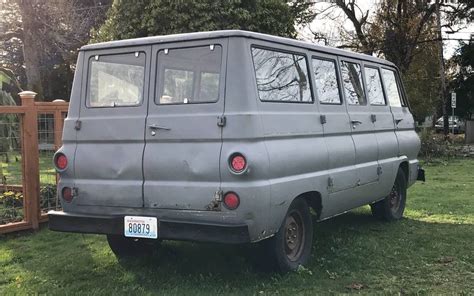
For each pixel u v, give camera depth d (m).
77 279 5.42
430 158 20.23
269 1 14.88
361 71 7.06
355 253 6.27
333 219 8.23
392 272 5.61
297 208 5.47
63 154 5.43
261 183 4.66
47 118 8.27
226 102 4.75
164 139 4.95
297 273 5.34
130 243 6.06
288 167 5.03
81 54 5.57
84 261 6.03
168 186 4.89
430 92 31.08
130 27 14.23
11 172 9.20
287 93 5.32
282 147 5.00
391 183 7.61
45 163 8.25
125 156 5.12
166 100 5.05
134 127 5.11
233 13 14.07
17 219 7.61
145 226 4.91
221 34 4.86
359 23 25.28
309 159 5.39
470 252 6.39
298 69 5.58
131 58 5.29
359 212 8.80
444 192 11.50
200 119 4.81
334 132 6.01
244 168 4.57
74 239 7.07
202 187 4.75
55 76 30.42
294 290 4.98
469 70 35.62
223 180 4.68
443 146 21.42
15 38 27.59
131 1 14.23
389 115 7.69
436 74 32.38
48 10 22.89
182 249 6.34
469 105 37.28
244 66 4.78
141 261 5.94
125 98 5.26
